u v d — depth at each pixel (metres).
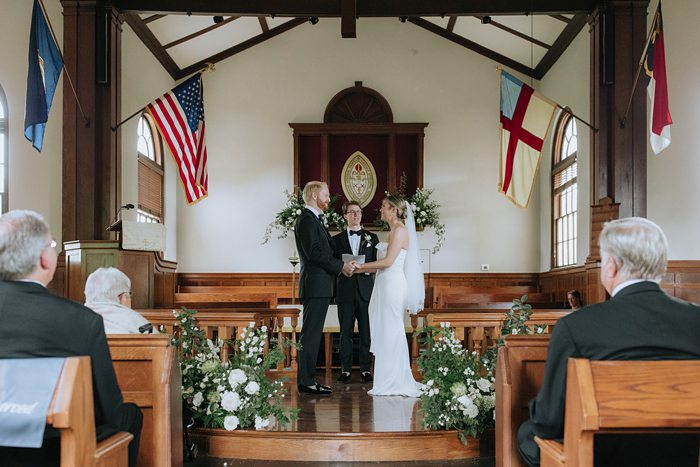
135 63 9.73
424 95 11.81
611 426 1.82
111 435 2.16
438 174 11.72
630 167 7.81
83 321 2.04
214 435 3.86
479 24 10.92
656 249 2.07
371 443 3.75
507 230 11.70
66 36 7.95
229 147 11.77
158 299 7.74
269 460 3.77
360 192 11.69
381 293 5.36
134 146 9.70
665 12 8.04
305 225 5.23
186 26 10.33
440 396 3.84
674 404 1.84
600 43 7.97
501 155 8.19
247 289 11.49
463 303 8.55
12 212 2.07
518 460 2.86
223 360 4.92
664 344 1.98
